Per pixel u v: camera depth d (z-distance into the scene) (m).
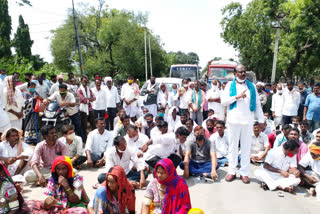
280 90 8.44
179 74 18.02
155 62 39.25
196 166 5.26
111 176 2.86
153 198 3.05
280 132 6.07
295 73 26.33
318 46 17.86
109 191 2.94
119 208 2.98
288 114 8.10
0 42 19.69
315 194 4.45
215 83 8.54
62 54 32.06
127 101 8.85
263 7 20.64
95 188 4.58
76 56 29.16
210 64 16.69
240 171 4.96
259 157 5.83
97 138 5.81
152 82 9.41
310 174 4.70
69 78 8.74
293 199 4.25
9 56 19.86
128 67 33.31
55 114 6.71
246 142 4.81
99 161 5.61
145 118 6.65
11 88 6.24
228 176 4.98
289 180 4.47
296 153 4.61
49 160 4.74
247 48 27.06
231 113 4.74
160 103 9.37
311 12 16.19
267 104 9.48
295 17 17.69
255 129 6.00
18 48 27.48
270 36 25.12
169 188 2.88
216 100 5.68
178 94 9.22
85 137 7.80
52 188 3.31
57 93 6.92
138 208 3.87
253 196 4.30
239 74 4.61
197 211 2.72
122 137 4.38
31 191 4.45
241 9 27.22
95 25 34.34
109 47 33.56
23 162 4.76
